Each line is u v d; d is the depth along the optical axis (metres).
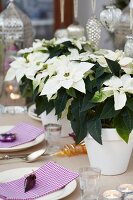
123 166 1.46
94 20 1.97
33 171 1.44
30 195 1.30
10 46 2.37
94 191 1.30
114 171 1.45
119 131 1.38
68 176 1.38
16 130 1.83
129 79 1.39
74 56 1.59
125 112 1.38
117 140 1.41
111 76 1.41
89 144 1.45
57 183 1.36
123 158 1.45
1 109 2.22
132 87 1.37
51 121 1.79
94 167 1.35
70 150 1.63
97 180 1.30
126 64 1.45
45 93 1.46
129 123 1.37
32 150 1.71
